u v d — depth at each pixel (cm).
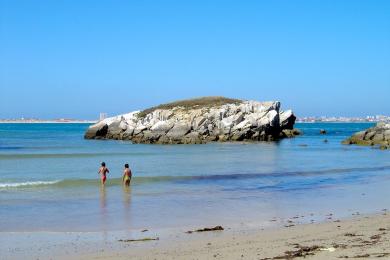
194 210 2141
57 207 2222
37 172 3825
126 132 9662
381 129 8156
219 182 3192
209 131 8969
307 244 1405
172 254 1334
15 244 1502
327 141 8994
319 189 2862
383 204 2302
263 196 2573
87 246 1466
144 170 4009
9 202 2359
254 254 1296
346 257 1212
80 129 18838
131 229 1738
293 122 11156
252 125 9019
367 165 4481
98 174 3688
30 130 17425
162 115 9575
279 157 5466
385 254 1230
